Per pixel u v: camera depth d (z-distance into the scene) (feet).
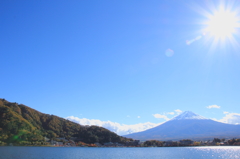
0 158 390.01
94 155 555.28
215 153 634.02
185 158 496.64
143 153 645.10
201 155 571.69
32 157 428.56
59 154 533.14
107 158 489.26
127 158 495.82
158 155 578.25
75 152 633.20
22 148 640.58
